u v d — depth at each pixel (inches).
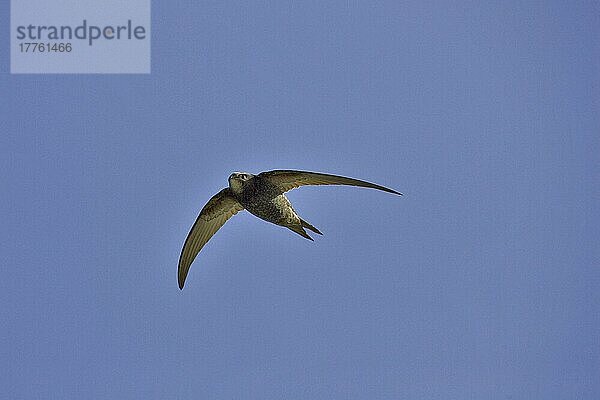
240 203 578.9
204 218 597.6
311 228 581.3
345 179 541.0
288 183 562.6
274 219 576.7
